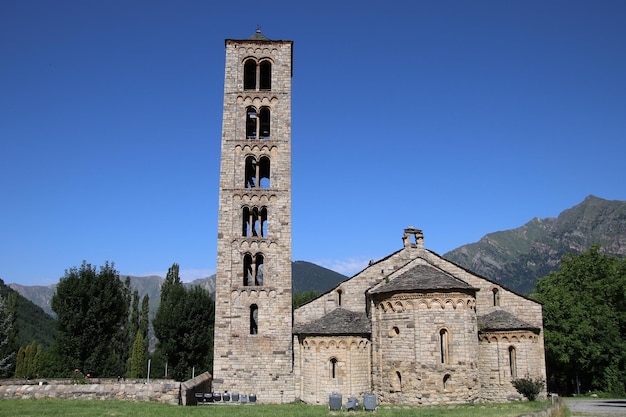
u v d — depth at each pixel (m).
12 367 82.25
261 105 54.12
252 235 51.12
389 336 44.34
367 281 51.22
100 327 76.00
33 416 29.33
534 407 39.38
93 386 37.50
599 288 67.25
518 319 48.38
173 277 97.94
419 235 52.44
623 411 42.03
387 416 33.84
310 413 35.25
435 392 41.56
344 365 45.66
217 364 48.00
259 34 57.53
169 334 83.56
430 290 43.25
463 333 42.84
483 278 51.09
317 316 50.66
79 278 76.44
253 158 52.97
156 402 36.97
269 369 48.06
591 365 63.09
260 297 49.59
